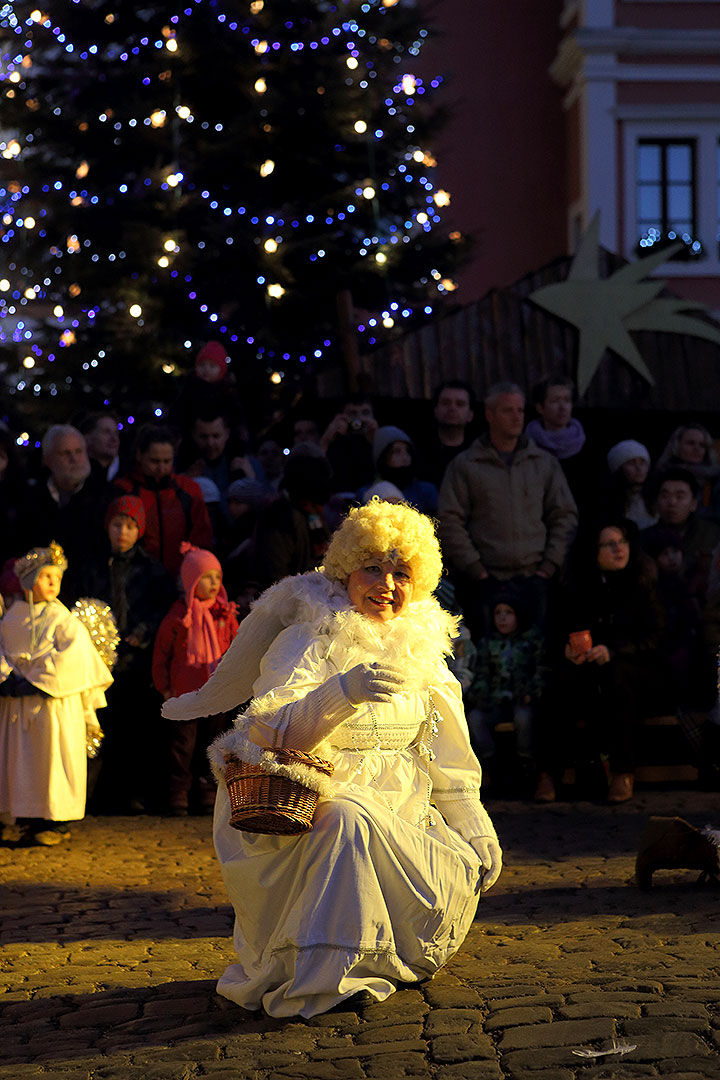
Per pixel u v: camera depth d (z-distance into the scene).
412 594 4.10
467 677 8.44
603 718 8.22
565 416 10.06
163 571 8.35
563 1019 3.39
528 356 12.12
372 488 8.55
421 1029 3.42
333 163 16.00
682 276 19.36
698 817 7.53
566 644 8.38
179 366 15.11
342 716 3.66
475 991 3.75
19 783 7.07
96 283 15.43
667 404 12.26
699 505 9.81
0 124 15.85
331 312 15.79
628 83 19.56
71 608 8.23
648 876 5.43
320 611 3.97
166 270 15.09
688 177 19.67
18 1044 3.60
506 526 8.70
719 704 8.20
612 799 8.10
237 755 3.64
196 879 6.13
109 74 15.95
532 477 8.80
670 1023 3.29
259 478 10.40
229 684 4.25
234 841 3.88
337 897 3.68
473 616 8.69
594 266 12.27
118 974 4.33
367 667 3.65
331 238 15.83
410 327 16.16
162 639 7.94
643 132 19.53
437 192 16.22
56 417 15.22
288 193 16.25
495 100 21.75
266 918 3.79
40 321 15.83
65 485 8.66
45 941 4.93
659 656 8.41
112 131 15.67
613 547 8.33
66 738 7.18
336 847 3.70
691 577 9.25
